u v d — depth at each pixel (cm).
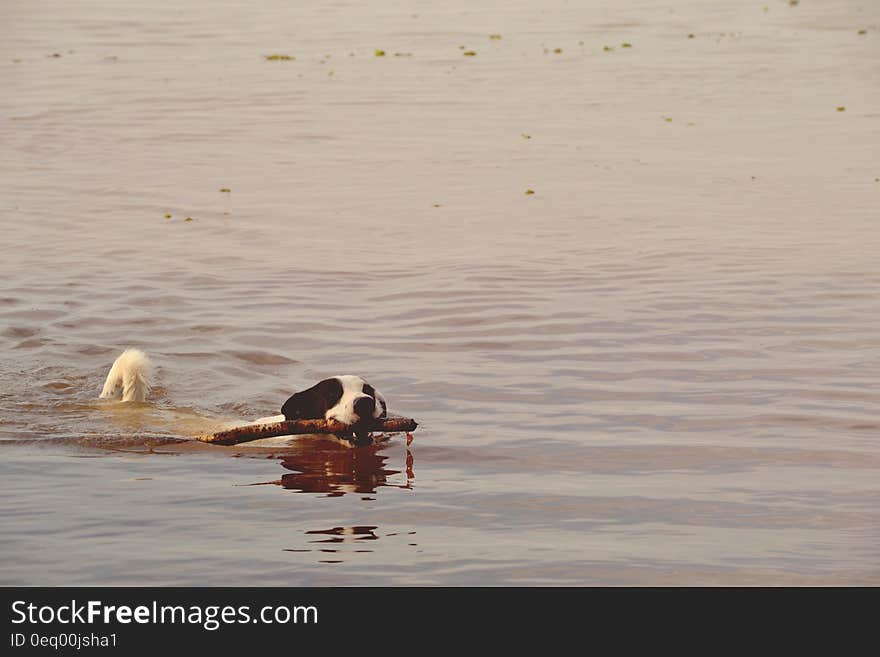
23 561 1176
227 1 8925
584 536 1247
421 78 5709
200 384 1869
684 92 5309
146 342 2091
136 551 1203
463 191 3538
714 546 1216
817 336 2081
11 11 8294
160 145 4266
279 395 1817
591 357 1977
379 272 2633
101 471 1467
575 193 3494
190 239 2972
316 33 7312
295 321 2231
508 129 4538
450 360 1972
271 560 1184
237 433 1547
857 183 3575
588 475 1445
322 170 3856
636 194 3475
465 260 2741
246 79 5691
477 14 8219
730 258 2716
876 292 2388
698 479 1423
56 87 5425
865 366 1898
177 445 1581
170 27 7562
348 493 1390
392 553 1201
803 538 1236
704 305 2309
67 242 2930
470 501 1358
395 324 2209
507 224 3123
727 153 4069
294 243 2930
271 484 1425
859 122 4591
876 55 6250
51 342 2081
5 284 2506
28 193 3512
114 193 3519
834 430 1598
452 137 4394
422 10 8431
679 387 1808
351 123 4672
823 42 6775
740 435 1584
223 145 4272
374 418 1542
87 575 1147
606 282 2512
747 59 6209
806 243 2859
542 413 1694
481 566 1168
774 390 1783
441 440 1584
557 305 2325
